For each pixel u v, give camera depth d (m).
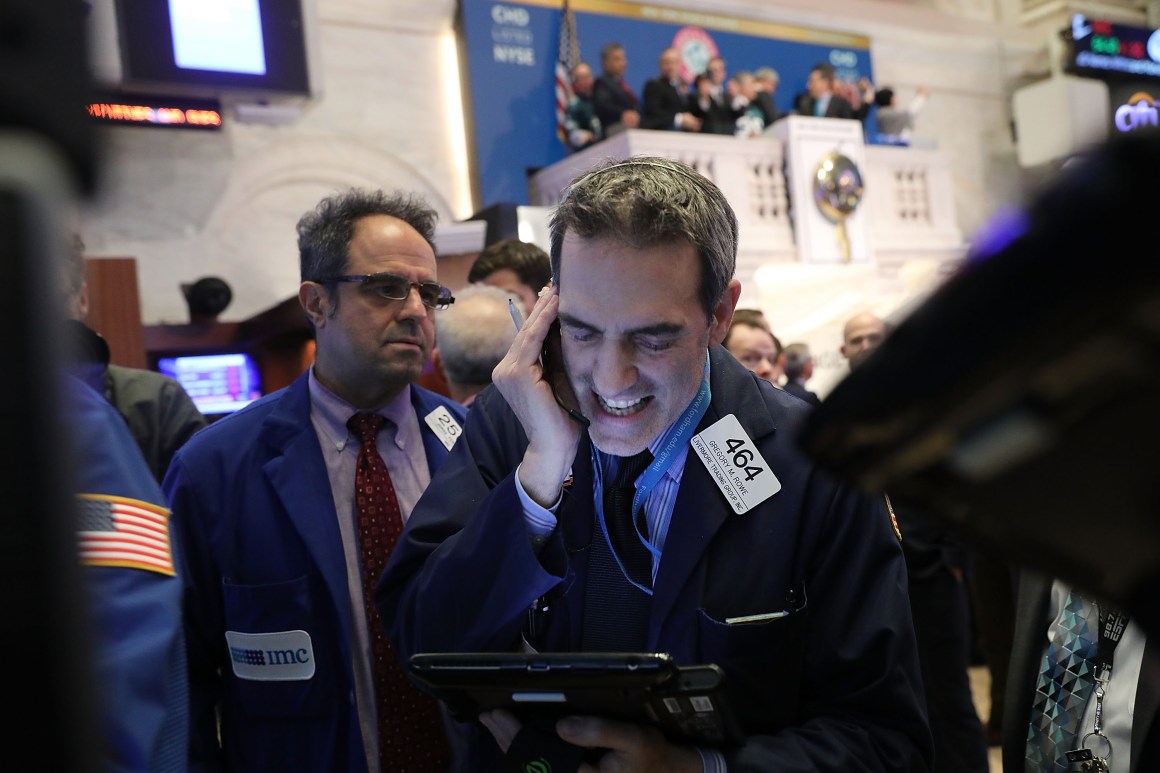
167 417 2.75
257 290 7.84
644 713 1.11
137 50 6.76
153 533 0.92
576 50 9.19
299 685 1.73
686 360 1.23
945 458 0.32
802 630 1.28
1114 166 0.25
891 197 9.82
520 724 1.19
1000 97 11.82
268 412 1.95
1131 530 0.32
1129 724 1.34
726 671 1.24
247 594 1.75
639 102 9.57
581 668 1.04
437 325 2.69
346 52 8.48
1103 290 0.26
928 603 2.63
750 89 9.56
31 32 0.24
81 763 0.27
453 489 1.45
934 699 2.64
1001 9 12.15
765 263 8.80
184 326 5.82
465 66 8.87
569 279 1.21
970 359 0.28
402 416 2.02
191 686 1.78
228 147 7.79
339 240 1.93
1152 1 12.38
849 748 1.20
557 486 1.27
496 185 8.90
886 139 10.25
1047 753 1.46
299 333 5.63
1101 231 0.25
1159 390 0.28
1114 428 0.29
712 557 1.30
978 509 0.33
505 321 2.65
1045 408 0.29
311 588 1.77
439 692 1.19
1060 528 0.33
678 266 1.19
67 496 0.27
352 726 1.71
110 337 4.07
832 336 8.52
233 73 7.03
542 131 9.10
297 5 7.25
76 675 0.27
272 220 7.99
